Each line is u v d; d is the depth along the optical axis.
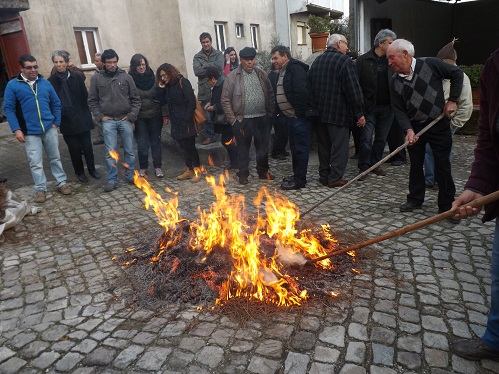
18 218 4.84
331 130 5.51
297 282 3.13
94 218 4.97
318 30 11.74
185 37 11.61
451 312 2.79
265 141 6.12
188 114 6.13
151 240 4.10
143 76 6.32
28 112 5.38
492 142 2.10
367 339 2.55
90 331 2.76
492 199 2.05
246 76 5.82
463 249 3.67
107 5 11.58
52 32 10.41
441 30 16.03
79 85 6.18
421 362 2.36
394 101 4.40
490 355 2.32
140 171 6.65
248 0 14.21
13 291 3.33
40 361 2.50
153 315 2.89
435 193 5.27
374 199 5.16
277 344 2.54
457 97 4.05
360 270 3.36
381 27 11.34
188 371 2.36
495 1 15.70
